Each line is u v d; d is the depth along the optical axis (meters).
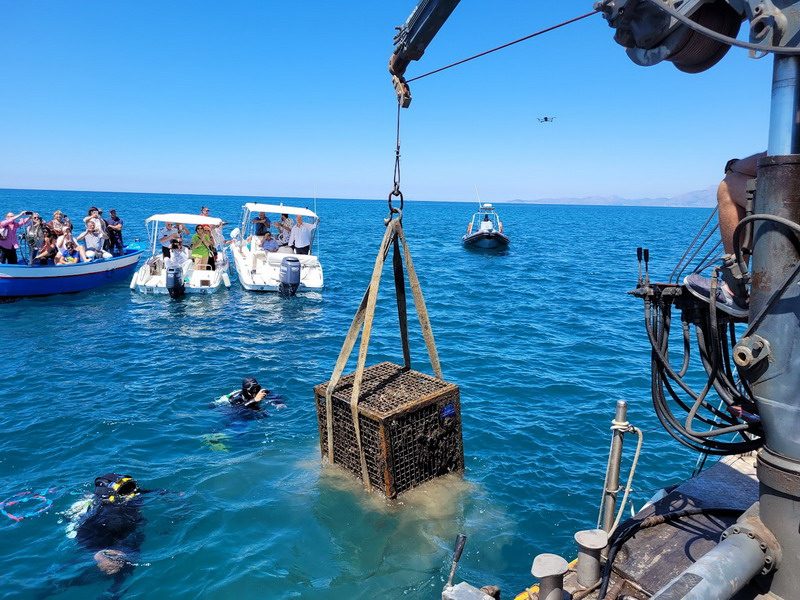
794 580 2.77
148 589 5.26
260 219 21.81
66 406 9.62
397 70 5.68
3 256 18.84
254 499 6.55
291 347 13.66
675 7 3.04
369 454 5.92
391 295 21.02
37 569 5.54
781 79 2.60
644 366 12.59
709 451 3.67
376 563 5.40
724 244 3.36
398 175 5.70
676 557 3.98
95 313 16.88
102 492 6.54
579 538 3.70
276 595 5.10
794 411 2.69
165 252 21.17
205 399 10.04
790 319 2.64
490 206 41.12
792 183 2.57
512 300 20.75
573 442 8.45
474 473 7.31
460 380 11.30
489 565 5.47
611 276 28.33
